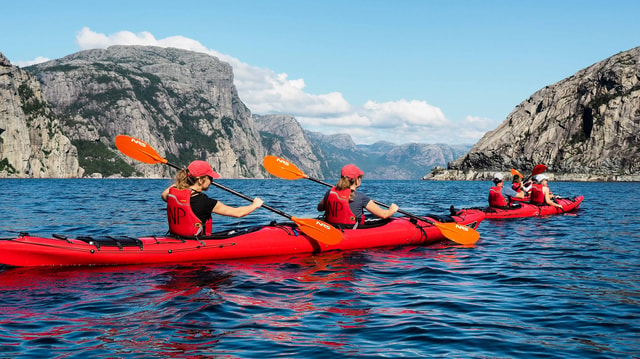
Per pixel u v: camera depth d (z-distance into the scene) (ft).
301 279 22.41
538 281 22.59
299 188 182.09
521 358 13.44
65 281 21.27
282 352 13.67
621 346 14.33
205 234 26.40
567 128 512.22
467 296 19.86
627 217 53.83
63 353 13.32
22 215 52.70
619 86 484.74
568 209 60.03
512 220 48.75
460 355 13.61
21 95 572.10
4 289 19.89
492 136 588.91
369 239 30.48
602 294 20.22
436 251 30.66
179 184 25.76
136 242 24.81
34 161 546.26
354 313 17.40
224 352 13.60
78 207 65.72
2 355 13.09
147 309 17.43
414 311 17.70
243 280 21.94
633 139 459.73
